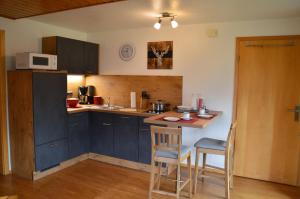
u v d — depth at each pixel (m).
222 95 3.86
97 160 4.40
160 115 3.43
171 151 2.87
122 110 4.17
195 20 3.71
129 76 4.62
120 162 4.17
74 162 4.21
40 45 4.06
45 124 3.60
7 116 3.69
